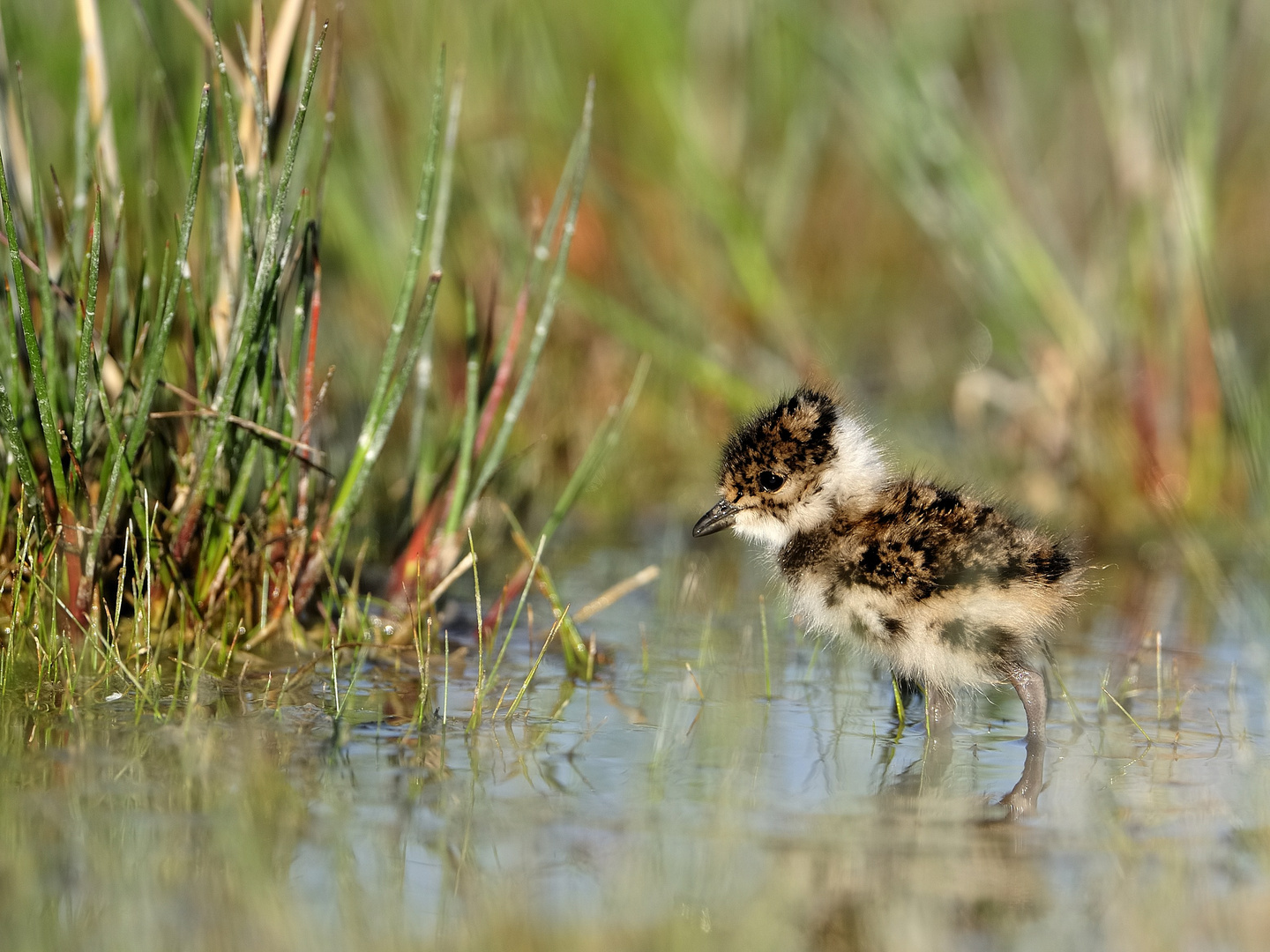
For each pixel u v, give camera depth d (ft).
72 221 34.27
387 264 49.03
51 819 23.39
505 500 45.62
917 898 21.65
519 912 20.76
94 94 34.81
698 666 34.76
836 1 61.31
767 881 22.07
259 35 31.12
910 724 30.99
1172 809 25.58
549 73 59.11
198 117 30.45
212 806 24.21
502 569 42.47
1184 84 49.65
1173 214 49.60
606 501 50.39
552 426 50.88
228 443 33.06
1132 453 49.98
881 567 31.40
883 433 49.88
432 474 39.06
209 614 32.73
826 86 62.44
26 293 29.01
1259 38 60.70
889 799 25.85
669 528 49.03
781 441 35.19
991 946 20.24
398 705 30.32
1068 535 39.45
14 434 29.89
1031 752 28.99
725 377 52.54
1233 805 25.82
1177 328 49.60
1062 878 22.47
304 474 33.47
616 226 59.47
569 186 58.03
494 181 54.03
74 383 31.86
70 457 31.32
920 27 63.31
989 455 54.34
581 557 44.88
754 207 61.31
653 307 56.39
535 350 35.94
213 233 33.58
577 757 27.55
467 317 35.37
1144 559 46.62
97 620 30.25
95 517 31.60
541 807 24.77
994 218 52.49
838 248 75.00
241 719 28.55
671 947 19.89
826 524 34.09
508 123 55.83
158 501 32.14
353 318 49.83
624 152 62.23
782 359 57.00
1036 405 53.01
